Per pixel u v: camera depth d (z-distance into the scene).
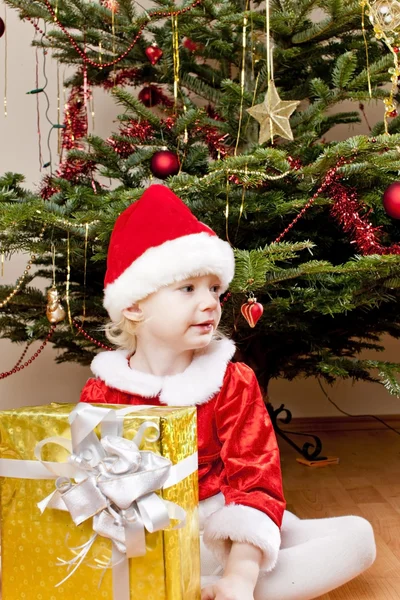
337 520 0.92
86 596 0.69
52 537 0.70
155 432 0.68
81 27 1.60
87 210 1.29
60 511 0.70
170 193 0.93
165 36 1.63
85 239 1.29
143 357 0.93
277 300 1.28
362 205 1.29
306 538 0.91
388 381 1.31
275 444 0.88
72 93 1.77
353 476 1.65
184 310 0.87
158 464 0.66
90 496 0.66
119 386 0.90
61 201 1.41
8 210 1.13
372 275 1.25
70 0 1.54
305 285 1.41
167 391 0.88
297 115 1.45
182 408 0.74
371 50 1.60
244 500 0.81
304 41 1.51
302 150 1.40
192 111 1.36
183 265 0.86
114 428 0.69
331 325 1.59
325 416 2.24
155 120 1.43
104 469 0.67
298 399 2.24
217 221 1.34
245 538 0.78
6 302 1.36
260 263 1.11
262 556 0.79
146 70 1.75
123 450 0.66
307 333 1.51
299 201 1.20
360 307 1.48
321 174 1.22
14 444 0.72
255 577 0.76
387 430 2.20
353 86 1.38
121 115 1.50
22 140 2.11
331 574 0.84
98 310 1.53
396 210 1.15
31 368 2.11
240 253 1.13
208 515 0.87
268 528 0.79
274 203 1.25
